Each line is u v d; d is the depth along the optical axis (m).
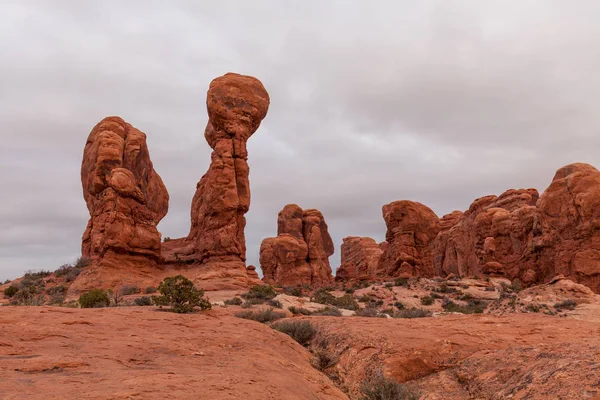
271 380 7.65
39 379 5.75
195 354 9.30
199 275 47.12
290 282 79.25
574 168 50.00
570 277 44.91
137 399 5.00
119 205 47.81
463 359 10.74
